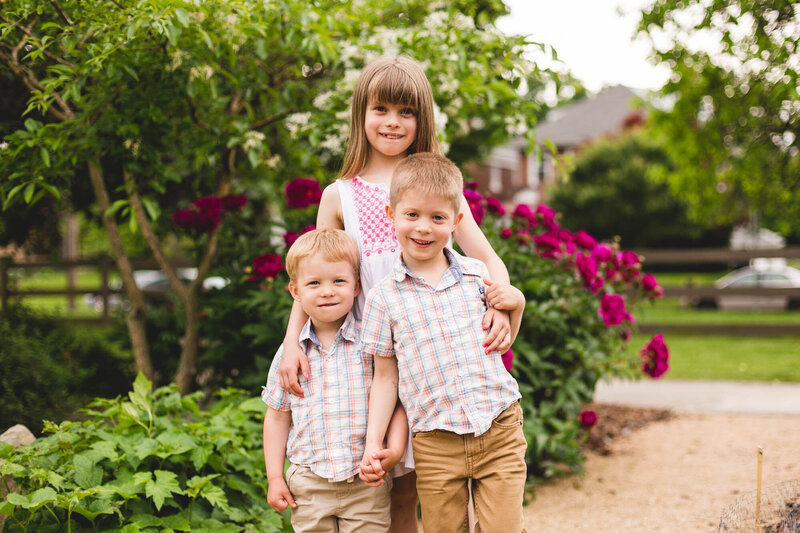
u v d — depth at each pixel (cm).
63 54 335
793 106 720
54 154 345
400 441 184
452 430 177
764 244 2195
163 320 493
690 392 622
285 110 443
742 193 954
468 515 202
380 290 185
